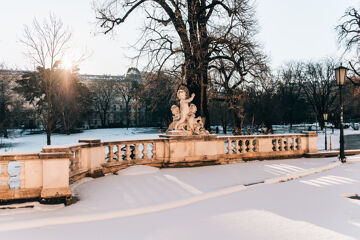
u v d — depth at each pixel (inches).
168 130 514.9
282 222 217.6
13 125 1796.3
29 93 1660.9
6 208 254.5
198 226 211.5
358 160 541.6
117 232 202.4
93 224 219.6
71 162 349.4
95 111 3235.7
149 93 880.3
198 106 789.2
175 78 824.3
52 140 1775.3
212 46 786.2
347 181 364.2
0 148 1306.6
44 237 193.3
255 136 555.2
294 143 592.4
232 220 223.3
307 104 2827.3
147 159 465.7
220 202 274.8
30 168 273.0
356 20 1325.0
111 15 814.5
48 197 262.5
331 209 249.3
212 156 502.9
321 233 195.5
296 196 292.8
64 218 226.5
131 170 420.2
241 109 934.4
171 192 310.3
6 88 1779.0
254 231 200.1
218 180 374.6
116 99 3646.7
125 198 286.5
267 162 531.8
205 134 509.7
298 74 2566.4
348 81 1715.1
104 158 415.2
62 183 269.6
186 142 486.0
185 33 758.5
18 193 267.9
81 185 342.0
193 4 754.2
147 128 2874.0
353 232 197.2
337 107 2493.8
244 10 765.9
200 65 721.6
